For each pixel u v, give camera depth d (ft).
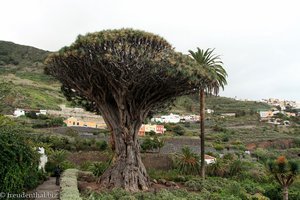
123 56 70.85
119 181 77.25
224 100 500.74
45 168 106.93
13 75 349.61
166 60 72.28
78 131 201.46
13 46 437.99
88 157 129.18
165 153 137.90
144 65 71.72
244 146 221.66
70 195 50.08
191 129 284.61
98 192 68.28
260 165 137.69
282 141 259.19
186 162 116.78
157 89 79.77
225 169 120.37
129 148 79.97
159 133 248.11
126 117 79.77
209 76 83.41
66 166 111.24
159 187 83.56
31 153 62.54
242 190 88.99
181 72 73.56
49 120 224.33
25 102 265.54
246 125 336.70
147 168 122.83
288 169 93.35
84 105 99.09
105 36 70.49
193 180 96.07
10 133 55.11
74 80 80.79
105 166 99.76
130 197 64.39
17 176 51.90
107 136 186.91
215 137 245.04
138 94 79.71
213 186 89.86
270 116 430.20
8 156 50.98
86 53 71.92
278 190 100.32
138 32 73.67
